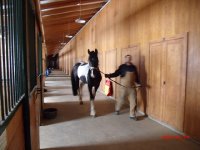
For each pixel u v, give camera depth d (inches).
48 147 107.1
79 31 490.3
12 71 45.2
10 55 44.4
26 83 55.5
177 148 105.9
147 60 163.9
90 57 167.9
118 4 226.2
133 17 189.0
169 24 134.7
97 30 320.2
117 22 230.4
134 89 158.2
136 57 183.3
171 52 132.6
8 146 37.1
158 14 147.5
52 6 233.3
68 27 419.2
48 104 213.3
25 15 55.8
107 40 268.7
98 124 146.3
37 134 92.5
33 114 75.0
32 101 71.8
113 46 245.1
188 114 118.2
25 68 55.4
